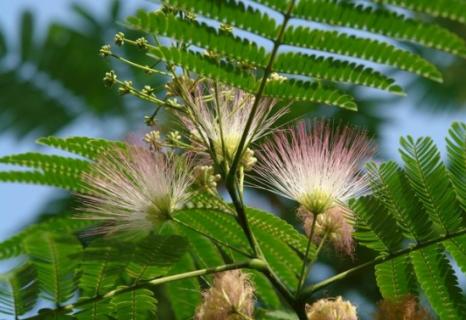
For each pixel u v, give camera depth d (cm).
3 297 416
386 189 457
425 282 457
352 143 474
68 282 423
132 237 463
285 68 375
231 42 369
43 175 472
